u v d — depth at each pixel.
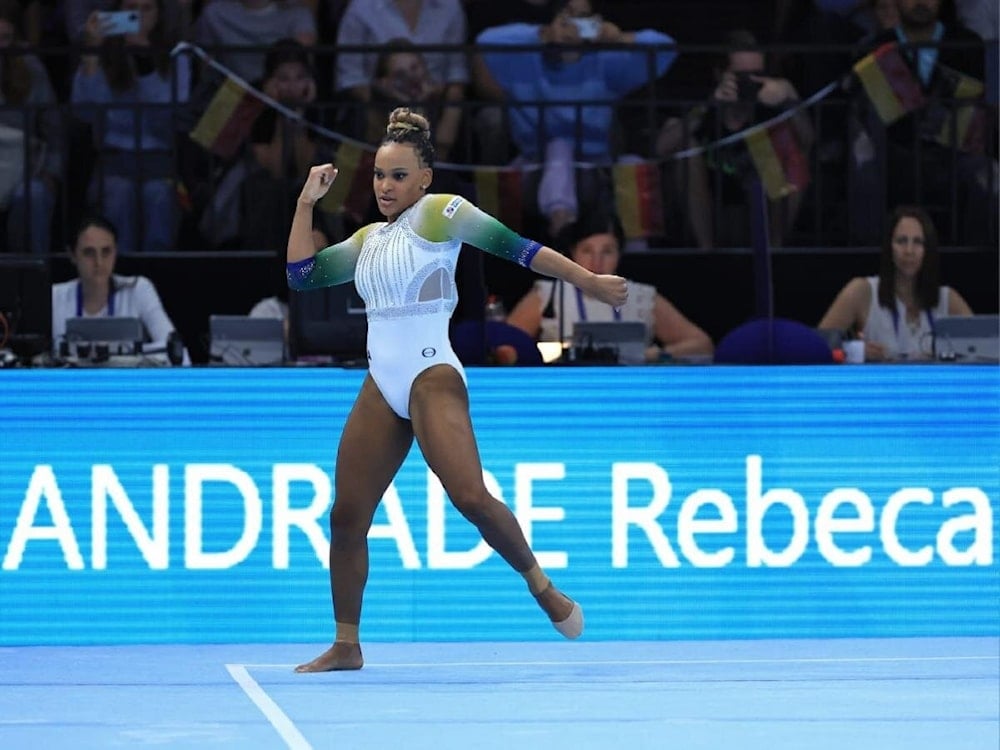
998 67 24.47
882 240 22.41
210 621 15.16
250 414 15.21
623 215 24.34
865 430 15.55
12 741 9.94
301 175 24.09
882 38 24.39
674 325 22.03
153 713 11.08
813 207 25.38
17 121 24.56
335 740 9.94
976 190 24.77
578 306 21.66
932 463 15.62
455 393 12.63
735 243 24.89
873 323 20.81
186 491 15.15
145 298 20.48
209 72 23.44
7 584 15.06
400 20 24.91
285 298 21.16
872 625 15.55
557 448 15.34
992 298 23.80
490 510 12.41
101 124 24.08
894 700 11.70
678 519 15.40
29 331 16.75
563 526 15.32
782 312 23.69
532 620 15.28
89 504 15.12
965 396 15.65
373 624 15.22
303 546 15.23
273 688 12.27
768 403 15.50
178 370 15.16
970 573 15.65
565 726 10.50
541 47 23.25
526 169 24.27
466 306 16.17
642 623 15.36
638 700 11.69
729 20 28.61
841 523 15.52
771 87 24.66
